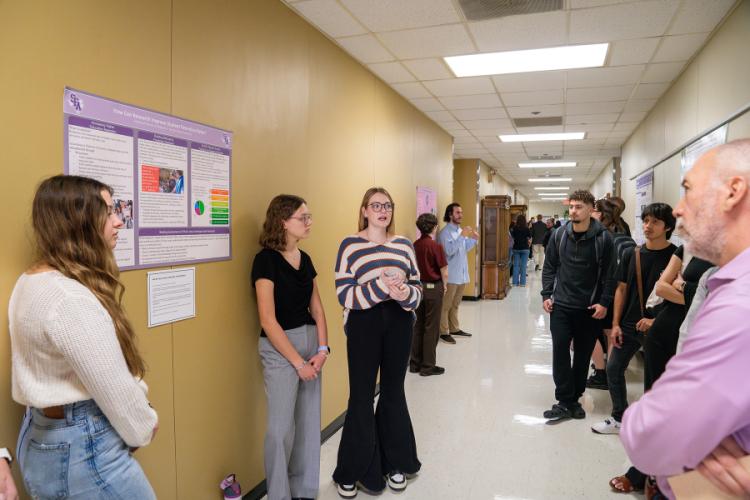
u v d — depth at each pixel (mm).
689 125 3859
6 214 1314
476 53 3635
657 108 5105
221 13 2176
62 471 1110
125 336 1212
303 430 2387
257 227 2461
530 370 4613
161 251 1848
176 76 1911
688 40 3361
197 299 2049
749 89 2611
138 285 1756
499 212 9016
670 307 2342
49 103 1422
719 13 2926
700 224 907
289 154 2777
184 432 1989
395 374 2473
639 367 4719
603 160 9844
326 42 3256
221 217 2184
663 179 4773
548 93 4777
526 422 3383
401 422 2514
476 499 2430
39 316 1063
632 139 6887
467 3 2781
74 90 1495
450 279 5715
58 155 1452
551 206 28719
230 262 2256
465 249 5812
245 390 2367
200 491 2080
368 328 2377
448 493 2486
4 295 1306
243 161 2342
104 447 1155
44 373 1104
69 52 1479
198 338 2061
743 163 859
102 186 1218
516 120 6055
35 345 1085
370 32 3199
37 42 1385
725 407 751
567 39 3354
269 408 2201
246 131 2365
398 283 2188
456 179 9641
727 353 755
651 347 2381
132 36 1703
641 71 4074
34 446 1133
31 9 1367
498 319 7145
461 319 7145
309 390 2385
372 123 4113
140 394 1175
